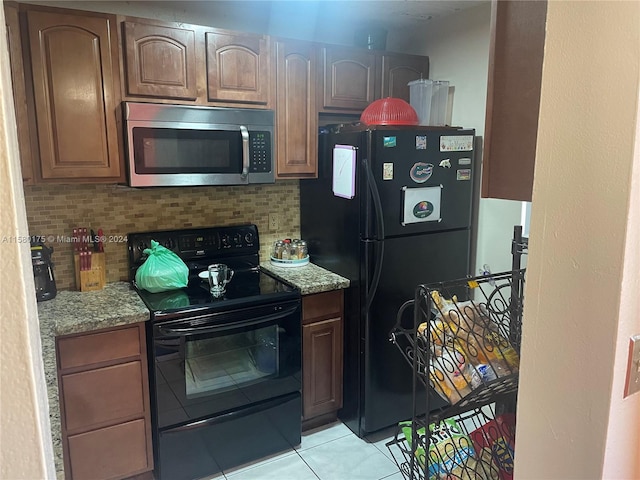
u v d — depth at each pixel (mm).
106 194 2463
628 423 884
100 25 2084
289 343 2439
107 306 2162
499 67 1097
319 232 2842
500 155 1116
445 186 2590
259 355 2365
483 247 2754
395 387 2629
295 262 2838
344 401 2734
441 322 1184
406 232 2516
